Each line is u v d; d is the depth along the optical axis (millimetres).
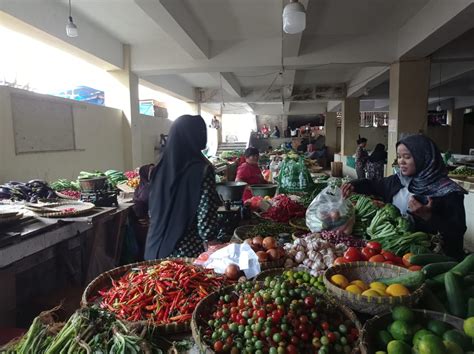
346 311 1225
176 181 1960
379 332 1109
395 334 1085
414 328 1087
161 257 1988
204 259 1820
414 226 2100
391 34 6105
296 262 1845
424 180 2291
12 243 2191
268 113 16891
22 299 2699
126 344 1124
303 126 18516
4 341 1870
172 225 1959
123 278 1641
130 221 3816
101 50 5711
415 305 1274
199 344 1109
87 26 5281
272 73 9055
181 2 4625
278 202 2828
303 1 4023
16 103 4176
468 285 1319
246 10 4926
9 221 2352
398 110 6160
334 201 2273
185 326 1306
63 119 5074
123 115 6734
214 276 1629
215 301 1388
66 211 2764
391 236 1984
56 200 3229
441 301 1345
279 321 1131
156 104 9617
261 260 1770
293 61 6340
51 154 4824
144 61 6562
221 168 7539
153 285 1502
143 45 6527
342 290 1272
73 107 5316
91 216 2816
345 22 5562
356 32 6105
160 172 2037
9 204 3002
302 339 1109
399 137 6188
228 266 1689
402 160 2348
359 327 1136
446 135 15180
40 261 2855
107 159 6273
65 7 4699
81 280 3139
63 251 3064
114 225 3375
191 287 1514
